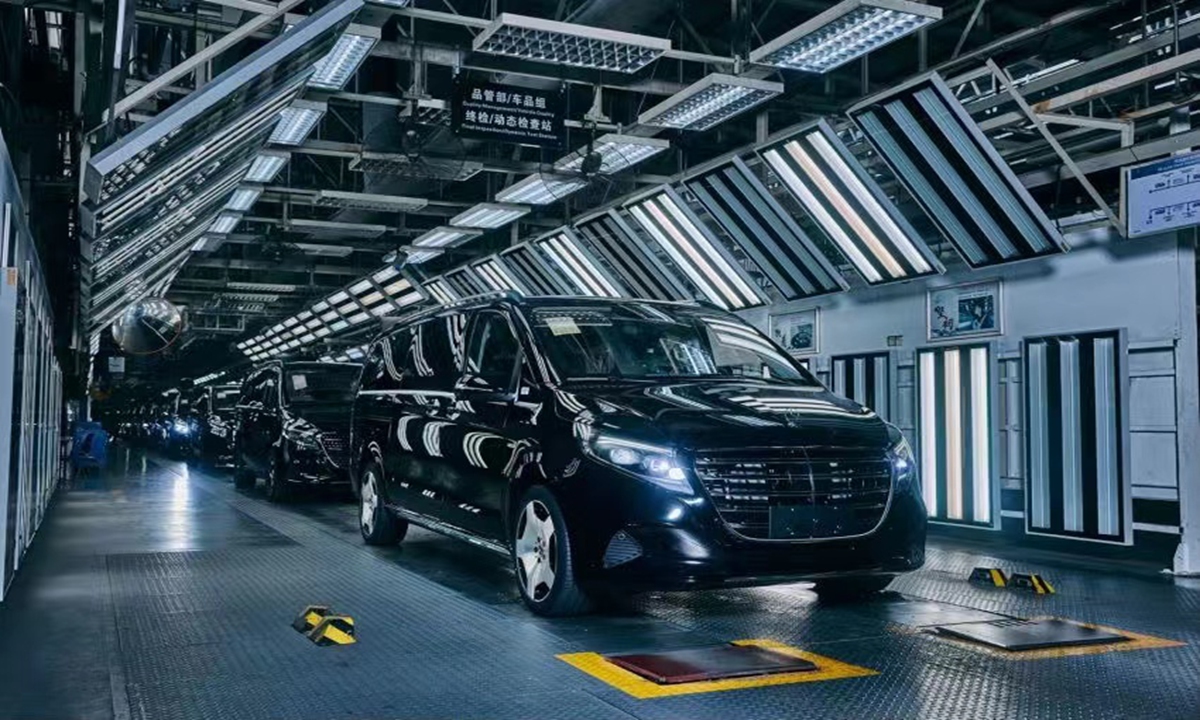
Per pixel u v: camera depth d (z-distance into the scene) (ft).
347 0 26.40
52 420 47.67
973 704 14.19
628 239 52.70
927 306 35.73
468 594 22.41
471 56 39.75
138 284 60.34
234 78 25.07
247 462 51.34
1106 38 39.45
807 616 20.16
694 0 41.22
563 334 22.25
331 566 26.27
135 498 48.08
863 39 29.99
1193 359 26.71
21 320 22.80
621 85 41.45
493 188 57.47
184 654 16.94
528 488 20.25
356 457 30.68
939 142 33.01
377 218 67.97
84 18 28.07
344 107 49.42
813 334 41.27
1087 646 17.70
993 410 32.07
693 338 23.57
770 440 18.47
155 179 30.81
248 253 80.23
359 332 94.22
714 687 14.96
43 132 37.76
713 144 51.42
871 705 14.11
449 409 24.32
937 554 29.73
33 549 29.30
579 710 13.87
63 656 16.83
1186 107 34.60
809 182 39.11
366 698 14.42
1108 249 29.68
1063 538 29.86
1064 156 31.24
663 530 17.78
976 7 35.86
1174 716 13.69
